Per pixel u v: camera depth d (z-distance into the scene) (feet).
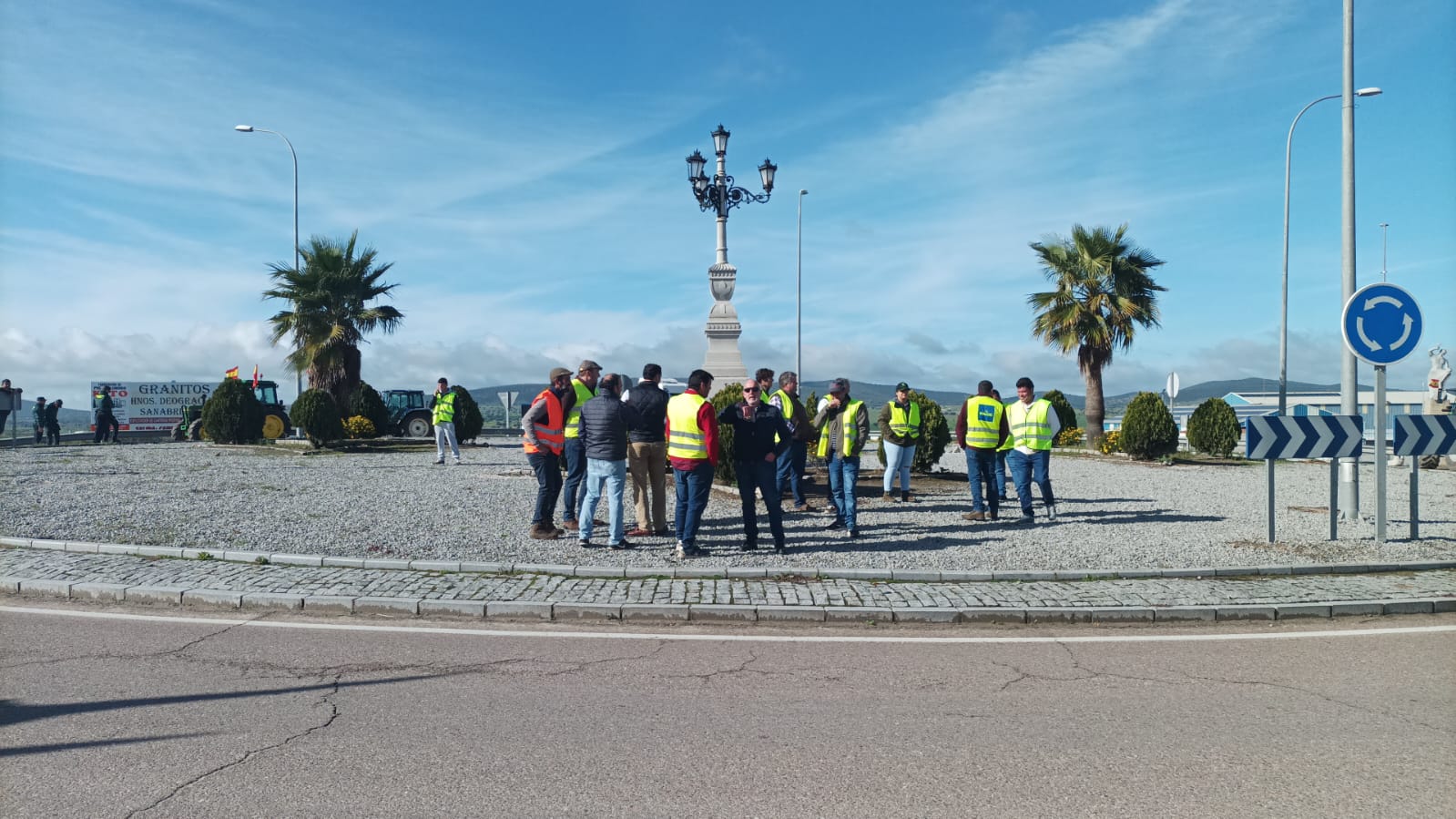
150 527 33.24
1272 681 17.85
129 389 125.59
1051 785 12.73
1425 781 12.93
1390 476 63.62
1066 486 54.24
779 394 40.09
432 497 44.09
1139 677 18.12
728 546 31.58
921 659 19.35
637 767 13.29
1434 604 23.89
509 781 12.76
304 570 26.68
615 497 30.45
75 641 20.10
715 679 17.78
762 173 66.54
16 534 31.83
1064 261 93.15
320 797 12.17
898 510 41.57
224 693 16.58
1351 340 31.99
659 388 33.94
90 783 12.59
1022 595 24.45
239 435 86.12
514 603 22.95
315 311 94.68
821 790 12.53
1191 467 70.08
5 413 50.26
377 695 16.56
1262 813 11.89
